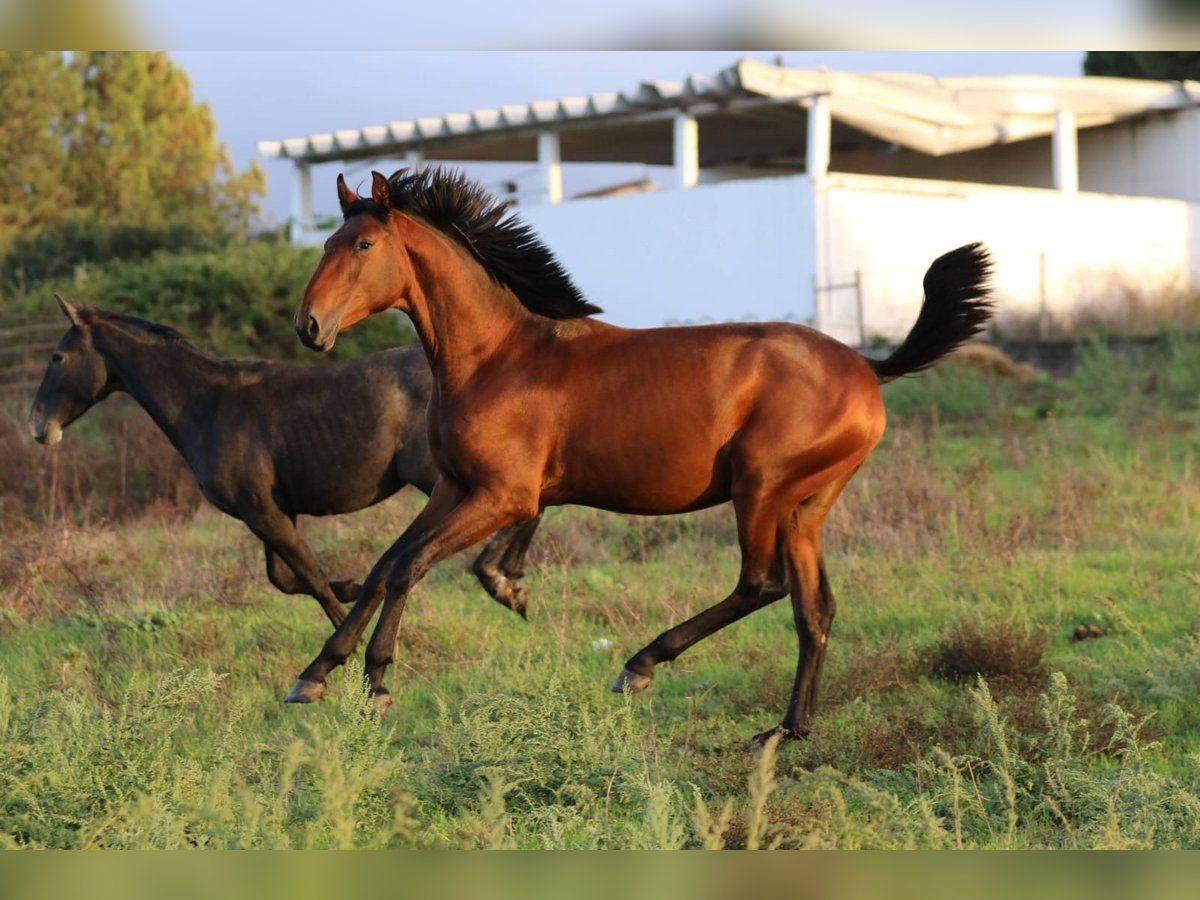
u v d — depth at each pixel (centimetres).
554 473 991
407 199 999
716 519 1766
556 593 1412
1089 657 1132
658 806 689
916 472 1911
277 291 3181
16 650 1274
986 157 4981
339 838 672
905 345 1010
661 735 980
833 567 1518
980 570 1462
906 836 710
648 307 3941
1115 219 4200
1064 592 1390
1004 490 1928
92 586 1456
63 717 873
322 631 1309
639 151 4722
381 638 980
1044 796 800
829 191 3606
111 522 1881
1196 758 856
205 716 1027
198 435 1230
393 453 1216
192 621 1322
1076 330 3706
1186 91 4394
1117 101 4303
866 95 3769
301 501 1234
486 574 1256
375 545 1639
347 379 1220
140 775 799
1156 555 1548
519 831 779
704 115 3912
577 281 4091
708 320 3816
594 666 1166
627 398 970
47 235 4456
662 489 977
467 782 836
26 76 5191
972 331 998
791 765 898
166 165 5597
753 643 1219
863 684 1059
